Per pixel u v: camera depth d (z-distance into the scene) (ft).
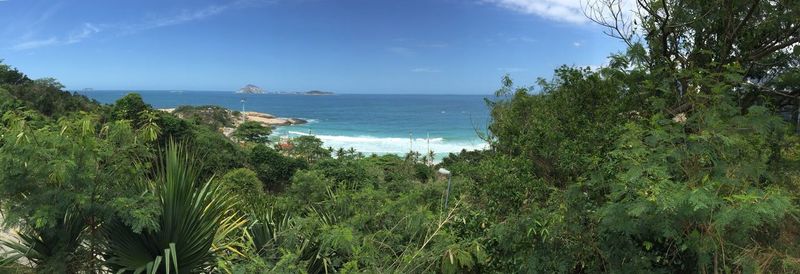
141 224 10.69
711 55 15.67
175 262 10.89
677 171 9.71
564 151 13.48
